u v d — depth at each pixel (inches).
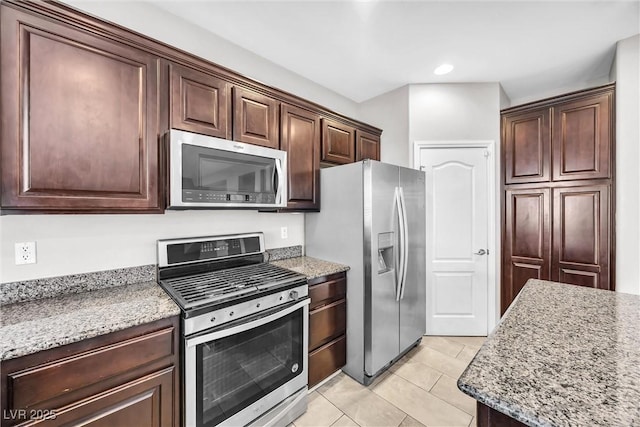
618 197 82.0
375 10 69.2
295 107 84.5
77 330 40.7
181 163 57.9
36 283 53.8
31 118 44.6
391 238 85.7
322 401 72.8
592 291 57.5
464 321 109.3
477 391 26.0
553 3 66.0
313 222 96.7
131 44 54.5
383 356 83.0
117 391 43.4
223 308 54.1
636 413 22.3
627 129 80.4
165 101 59.2
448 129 109.0
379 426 64.4
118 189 53.2
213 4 67.8
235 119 70.2
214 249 76.9
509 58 90.9
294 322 67.7
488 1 65.6
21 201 43.9
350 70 99.7
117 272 63.1
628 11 68.5
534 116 99.3
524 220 102.0
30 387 36.7
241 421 56.9
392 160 116.3
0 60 42.2
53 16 46.3
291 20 73.4
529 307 48.3
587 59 91.2
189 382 49.8
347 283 84.2
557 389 25.7
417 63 94.7
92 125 50.2
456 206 109.0
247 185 69.2
